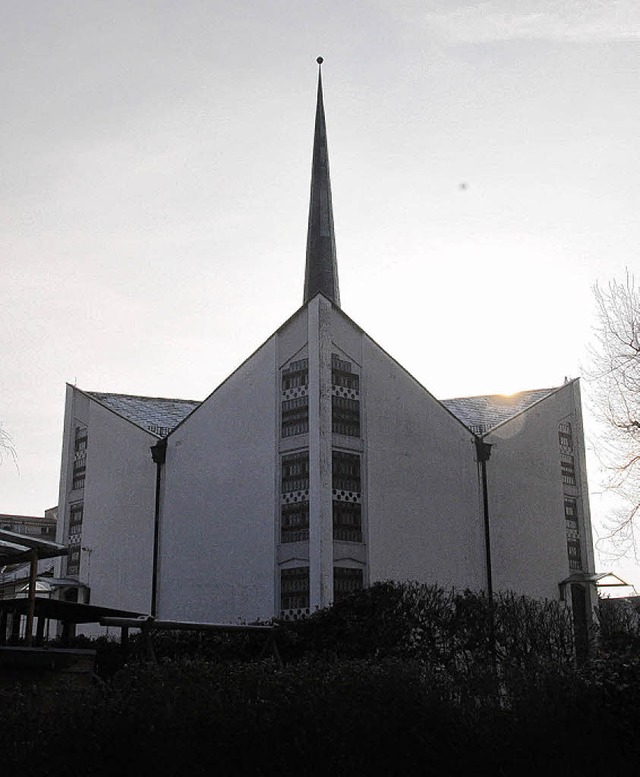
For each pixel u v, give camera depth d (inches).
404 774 567.8
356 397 1376.7
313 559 1261.1
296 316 1392.7
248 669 570.3
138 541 1544.0
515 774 597.9
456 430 1519.4
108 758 499.5
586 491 1721.2
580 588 1642.5
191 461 1488.7
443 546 1435.8
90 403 1750.7
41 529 2810.0
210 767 515.2
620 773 625.9
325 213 2050.9
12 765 480.7
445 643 1010.1
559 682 632.4
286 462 1346.0
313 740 541.0
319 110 2132.1
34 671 671.8
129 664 595.8
